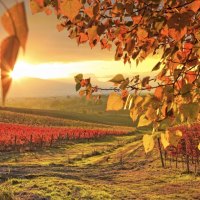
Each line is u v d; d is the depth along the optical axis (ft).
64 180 88.48
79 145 246.68
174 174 118.42
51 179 89.51
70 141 257.14
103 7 11.64
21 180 85.40
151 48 11.59
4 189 74.38
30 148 208.13
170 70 10.52
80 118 577.84
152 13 10.25
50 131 270.46
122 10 11.29
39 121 430.61
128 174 127.54
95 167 153.17
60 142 246.06
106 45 12.62
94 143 263.90
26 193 73.61
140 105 9.11
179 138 8.96
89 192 79.41
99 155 197.16
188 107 8.28
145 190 99.40
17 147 206.69
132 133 337.31
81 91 12.56
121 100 8.98
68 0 5.15
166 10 9.78
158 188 101.60
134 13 10.62
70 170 140.15
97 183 98.02
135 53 11.68
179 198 88.84
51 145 228.22
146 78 9.68
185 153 122.83
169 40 11.66
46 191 77.20
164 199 87.30
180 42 10.27
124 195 85.71
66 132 273.33
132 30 11.32
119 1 11.12
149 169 132.67
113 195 84.23
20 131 252.21
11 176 95.66
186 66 10.20
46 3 8.18
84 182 95.61
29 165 146.92
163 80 10.52
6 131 248.52
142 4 10.59
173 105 9.19
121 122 613.93
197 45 9.99
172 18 8.64
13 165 142.72
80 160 181.68
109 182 112.06
